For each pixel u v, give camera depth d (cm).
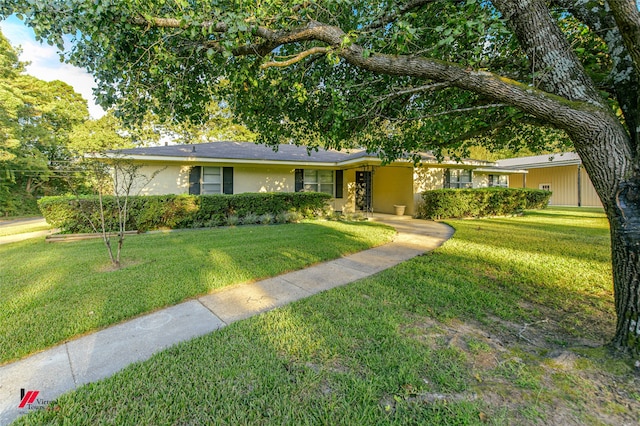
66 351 239
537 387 187
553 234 768
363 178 1523
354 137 434
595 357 212
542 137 459
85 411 172
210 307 325
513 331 263
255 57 305
